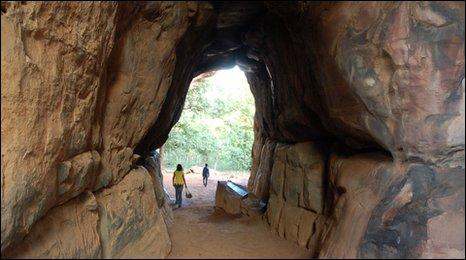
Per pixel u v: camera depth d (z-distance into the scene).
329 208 6.96
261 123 13.60
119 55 6.69
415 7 5.07
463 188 5.11
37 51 4.65
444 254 4.86
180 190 12.26
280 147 10.27
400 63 5.18
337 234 5.69
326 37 5.93
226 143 29.48
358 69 5.50
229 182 13.65
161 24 7.06
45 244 4.88
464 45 4.99
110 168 6.77
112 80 6.73
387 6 5.20
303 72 7.79
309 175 7.80
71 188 5.57
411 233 5.07
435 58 5.07
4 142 4.24
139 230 6.55
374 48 5.35
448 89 5.09
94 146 6.29
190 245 7.05
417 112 5.24
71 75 5.27
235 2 8.27
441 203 5.11
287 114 9.41
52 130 4.95
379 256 5.07
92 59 5.64
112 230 6.09
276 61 9.70
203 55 11.94
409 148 5.38
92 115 5.99
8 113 4.27
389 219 5.20
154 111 7.93
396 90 5.29
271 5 7.54
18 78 4.34
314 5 6.14
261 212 10.09
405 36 5.11
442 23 5.01
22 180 4.46
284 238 7.77
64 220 5.42
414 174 5.32
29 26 4.49
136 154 8.34
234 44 11.81
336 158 7.24
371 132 5.83
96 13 5.45
